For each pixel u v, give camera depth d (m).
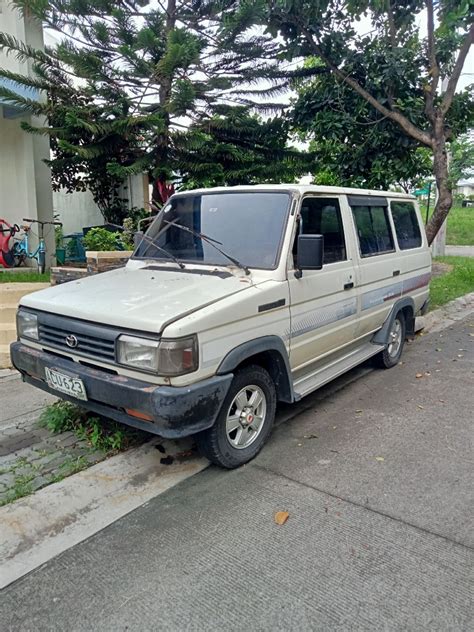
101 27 8.55
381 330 5.14
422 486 3.11
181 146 9.45
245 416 3.37
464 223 27.48
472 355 5.93
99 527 2.76
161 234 4.27
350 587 2.28
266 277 3.47
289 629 2.05
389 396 4.68
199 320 2.85
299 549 2.54
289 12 7.11
